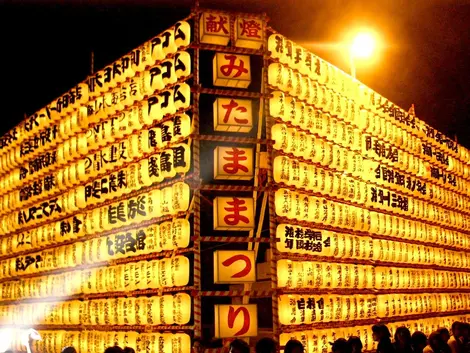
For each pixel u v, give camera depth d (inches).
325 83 437.4
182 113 382.3
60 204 482.6
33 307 512.1
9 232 570.6
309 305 383.2
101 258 423.8
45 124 513.3
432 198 572.7
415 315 519.2
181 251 367.9
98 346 414.9
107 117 446.9
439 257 566.6
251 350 393.1
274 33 402.6
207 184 388.2
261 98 389.7
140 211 390.6
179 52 385.1
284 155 392.2
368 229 457.7
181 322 354.0
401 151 527.2
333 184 420.2
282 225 376.2
